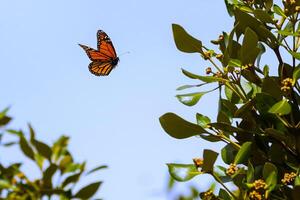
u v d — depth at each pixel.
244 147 7.86
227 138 8.25
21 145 6.68
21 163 6.50
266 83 8.07
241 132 8.16
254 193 7.50
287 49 8.38
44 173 6.64
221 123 8.11
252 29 8.52
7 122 6.68
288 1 8.45
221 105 8.38
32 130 6.67
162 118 8.15
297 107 8.09
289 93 7.98
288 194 7.82
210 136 8.25
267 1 8.77
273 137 8.01
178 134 8.22
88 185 6.69
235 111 8.41
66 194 6.66
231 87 8.29
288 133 8.01
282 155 8.08
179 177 7.87
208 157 7.80
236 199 7.72
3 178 6.46
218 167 8.44
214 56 8.44
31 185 6.54
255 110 8.20
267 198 7.56
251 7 8.93
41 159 6.76
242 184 7.77
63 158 6.72
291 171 8.05
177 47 8.48
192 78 8.29
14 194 6.45
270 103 7.98
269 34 8.38
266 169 7.62
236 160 7.82
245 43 8.08
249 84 8.48
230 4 9.07
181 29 8.41
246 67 8.20
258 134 8.09
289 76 8.33
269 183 7.59
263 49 8.60
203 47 8.43
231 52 8.59
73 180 6.71
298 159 8.04
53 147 6.83
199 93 8.40
